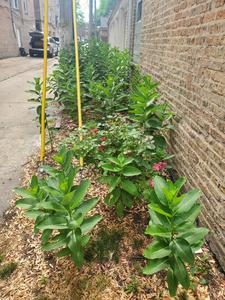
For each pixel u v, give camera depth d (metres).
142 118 2.85
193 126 2.37
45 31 2.98
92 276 1.83
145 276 1.81
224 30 1.79
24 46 20.39
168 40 3.29
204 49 2.13
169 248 1.54
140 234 2.17
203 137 2.14
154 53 4.18
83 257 1.86
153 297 1.68
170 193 1.47
